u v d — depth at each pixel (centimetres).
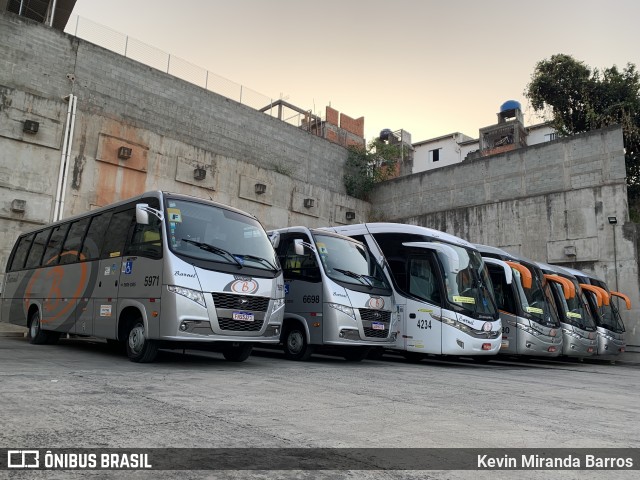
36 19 2550
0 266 1661
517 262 1483
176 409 476
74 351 1055
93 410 454
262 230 962
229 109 2686
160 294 785
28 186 1750
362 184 3138
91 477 292
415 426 456
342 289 1049
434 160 4562
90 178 1905
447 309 1145
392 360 1327
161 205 841
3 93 1739
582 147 2248
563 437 439
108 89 2245
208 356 1082
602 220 2131
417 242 1243
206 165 2264
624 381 1041
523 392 740
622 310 2009
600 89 2816
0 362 786
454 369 1128
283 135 2912
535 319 1386
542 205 2320
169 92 2456
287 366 938
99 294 946
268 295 863
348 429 432
